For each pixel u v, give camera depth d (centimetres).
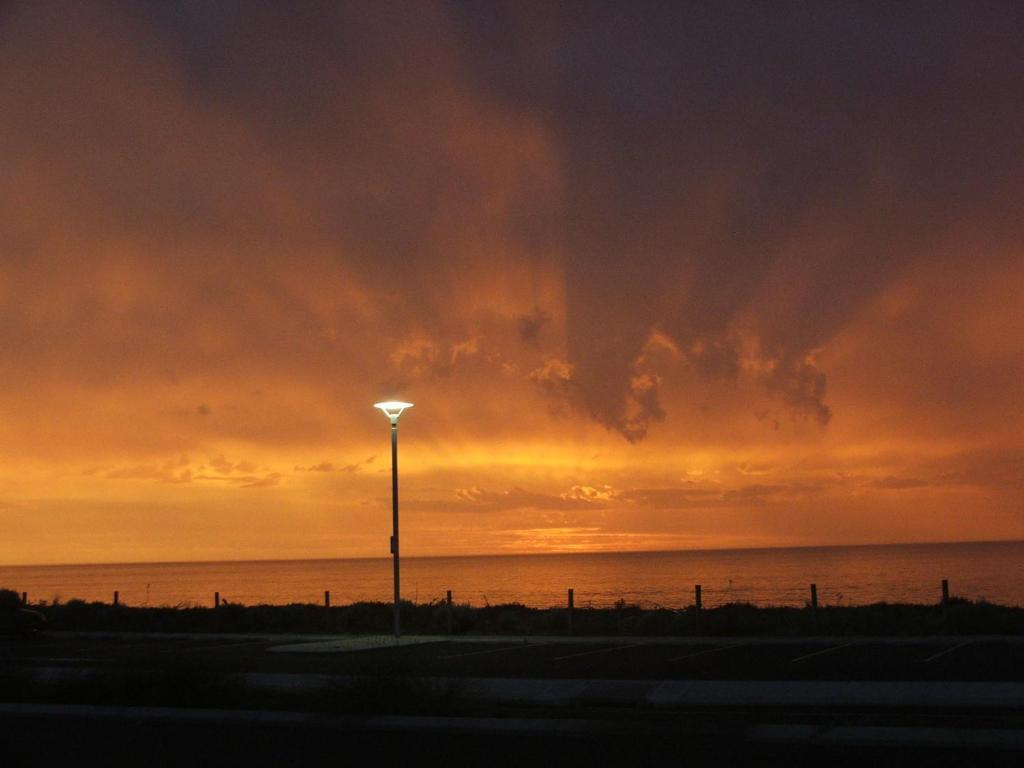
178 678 1680
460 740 1251
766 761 1102
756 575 11894
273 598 8831
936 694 1683
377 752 1204
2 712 1523
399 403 3012
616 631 3300
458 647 2780
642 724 1321
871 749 1136
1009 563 15100
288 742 1273
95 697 1673
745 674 2014
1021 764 1062
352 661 2442
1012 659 2131
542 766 1114
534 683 1917
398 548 2997
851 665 2102
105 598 9238
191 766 1178
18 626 3391
